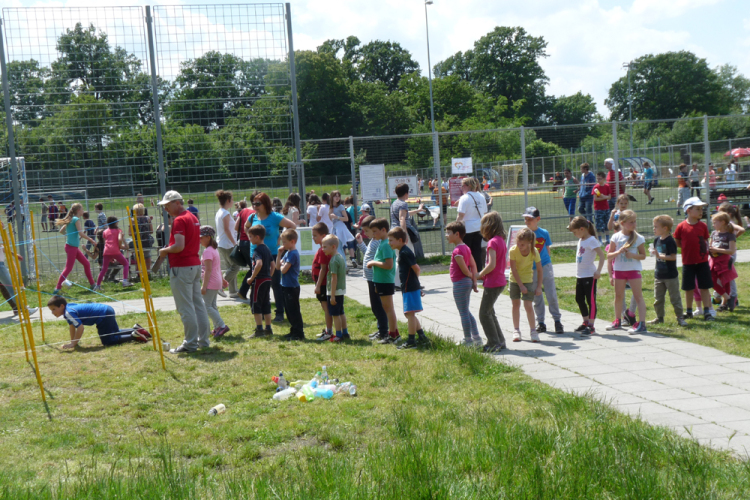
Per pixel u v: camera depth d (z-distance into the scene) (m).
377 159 15.81
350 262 15.41
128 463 4.45
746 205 18.16
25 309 6.98
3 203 13.80
